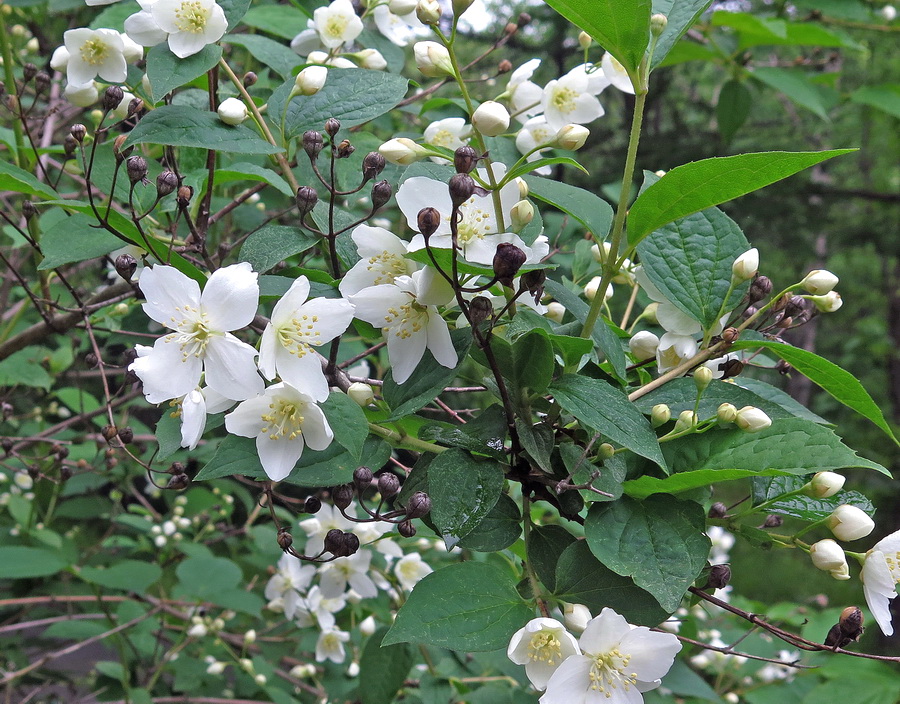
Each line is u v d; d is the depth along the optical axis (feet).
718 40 2.52
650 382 1.10
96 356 1.29
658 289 1.05
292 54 1.42
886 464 6.93
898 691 2.01
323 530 1.57
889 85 2.69
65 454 1.70
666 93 5.08
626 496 0.93
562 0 0.89
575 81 1.36
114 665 2.18
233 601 1.95
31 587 2.37
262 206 1.97
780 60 3.30
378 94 1.16
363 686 1.46
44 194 1.04
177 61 1.07
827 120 2.43
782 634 0.91
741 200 5.00
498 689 1.63
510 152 1.40
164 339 0.91
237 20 1.10
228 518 2.61
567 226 2.23
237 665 2.11
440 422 1.00
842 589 6.68
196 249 1.07
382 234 0.99
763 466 0.90
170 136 1.01
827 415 7.43
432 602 0.87
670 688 1.65
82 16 2.39
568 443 0.96
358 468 0.92
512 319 0.97
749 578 6.83
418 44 0.99
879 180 6.69
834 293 1.05
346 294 0.99
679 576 0.86
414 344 0.97
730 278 1.05
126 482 2.53
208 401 0.96
